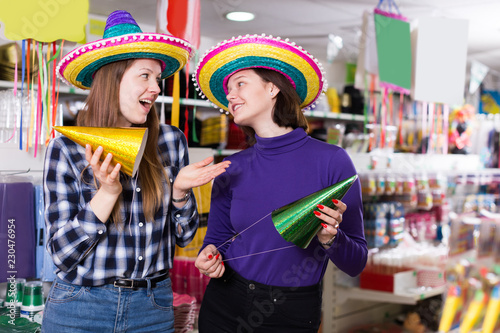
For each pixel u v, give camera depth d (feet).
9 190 6.06
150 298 4.16
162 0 6.25
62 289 3.97
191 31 6.46
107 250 3.96
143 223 4.11
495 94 14.67
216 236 5.00
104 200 3.68
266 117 4.61
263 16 9.01
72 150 4.01
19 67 6.64
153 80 4.17
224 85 4.96
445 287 10.62
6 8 5.52
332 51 10.21
